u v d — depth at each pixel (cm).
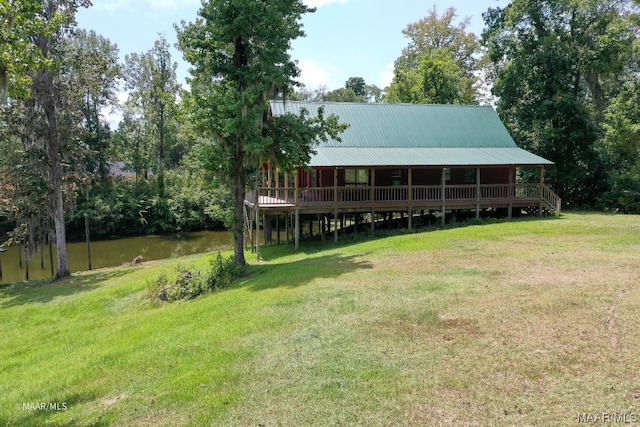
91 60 2222
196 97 1423
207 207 4356
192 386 629
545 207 2534
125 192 4262
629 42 3052
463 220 2539
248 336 808
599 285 918
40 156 2056
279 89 1562
